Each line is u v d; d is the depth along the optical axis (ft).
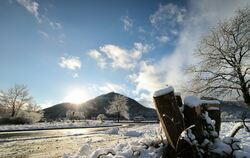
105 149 14.46
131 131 55.42
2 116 150.71
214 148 13.00
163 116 12.95
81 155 17.78
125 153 14.39
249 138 23.91
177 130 12.68
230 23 64.28
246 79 61.26
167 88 13.09
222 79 63.36
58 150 28.30
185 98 14.25
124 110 233.96
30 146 33.42
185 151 12.69
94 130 86.94
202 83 65.92
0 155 25.13
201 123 13.94
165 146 14.33
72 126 118.42
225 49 62.85
